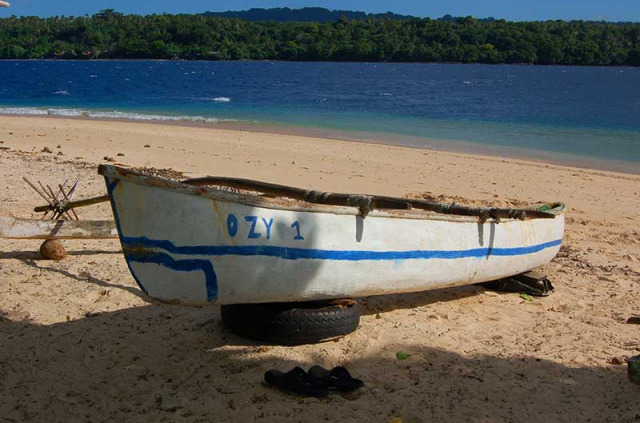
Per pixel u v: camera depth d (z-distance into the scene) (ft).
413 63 516.73
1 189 35.22
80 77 246.68
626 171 57.21
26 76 248.32
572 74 354.95
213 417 13.91
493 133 83.71
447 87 209.05
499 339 18.85
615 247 31.14
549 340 18.89
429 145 70.28
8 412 13.88
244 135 69.41
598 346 18.52
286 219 16.05
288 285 16.38
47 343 17.19
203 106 117.39
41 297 20.35
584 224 35.91
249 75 283.59
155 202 14.97
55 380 15.29
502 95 172.45
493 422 14.11
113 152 52.60
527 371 16.70
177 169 45.68
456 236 19.69
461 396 15.19
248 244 15.57
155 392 14.88
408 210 19.36
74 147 54.70
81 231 24.57
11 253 24.84
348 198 17.08
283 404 14.48
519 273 23.03
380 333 18.67
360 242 17.24
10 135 61.46
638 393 15.64
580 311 21.53
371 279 17.76
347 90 181.47
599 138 80.84
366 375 16.02
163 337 17.78
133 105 117.80
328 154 57.47
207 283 15.52
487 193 43.21
